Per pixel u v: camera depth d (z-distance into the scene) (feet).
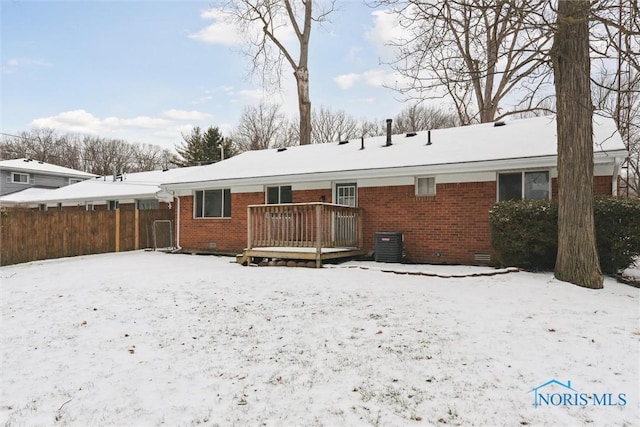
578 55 23.30
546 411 10.21
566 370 12.37
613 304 19.08
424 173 33.73
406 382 12.09
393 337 15.85
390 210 36.78
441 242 34.27
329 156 44.06
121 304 22.82
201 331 17.75
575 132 23.34
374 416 10.31
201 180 46.96
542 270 27.55
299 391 11.89
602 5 22.90
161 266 36.06
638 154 57.21
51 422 10.80
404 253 35.73
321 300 21.89
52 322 20.02
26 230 42.06
